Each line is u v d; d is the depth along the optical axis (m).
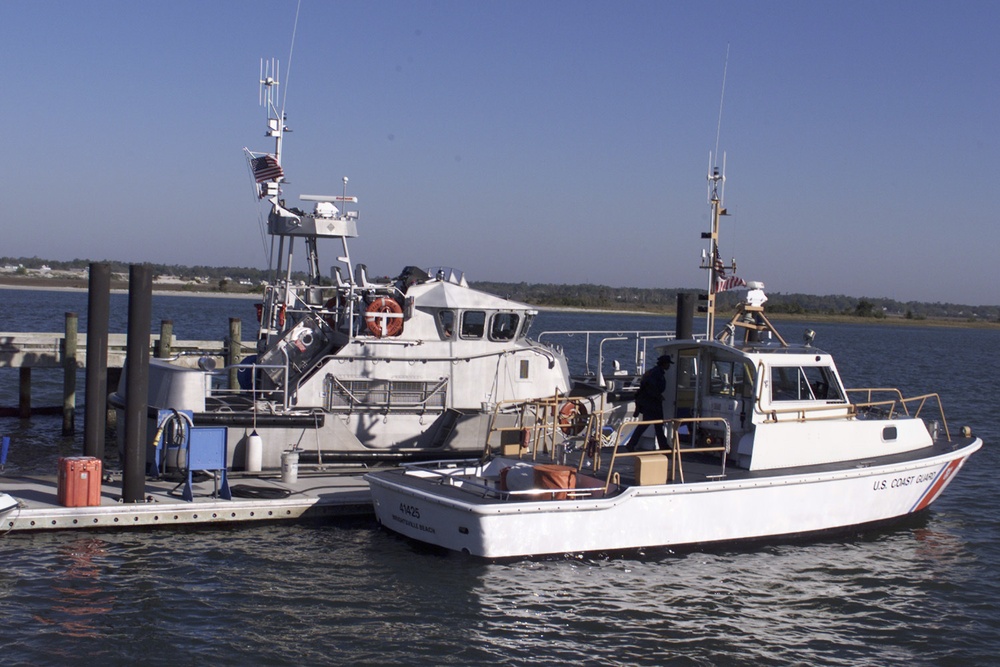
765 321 16.00
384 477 13.83
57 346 23.05
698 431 15.17
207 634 10.49
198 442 13.88
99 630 10.47
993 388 43.28
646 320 133.25
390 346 16.44
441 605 11.44
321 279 18.03
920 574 13.25
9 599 11.14
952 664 10.52
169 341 23.22
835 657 10.57
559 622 11.12
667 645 10.67
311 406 16.09
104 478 15.06
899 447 15.55
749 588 12.41
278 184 17.62
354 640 10.48
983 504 17.34
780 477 13.73
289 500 14.09
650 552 13.26
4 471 16.92
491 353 16.80
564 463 14.35
